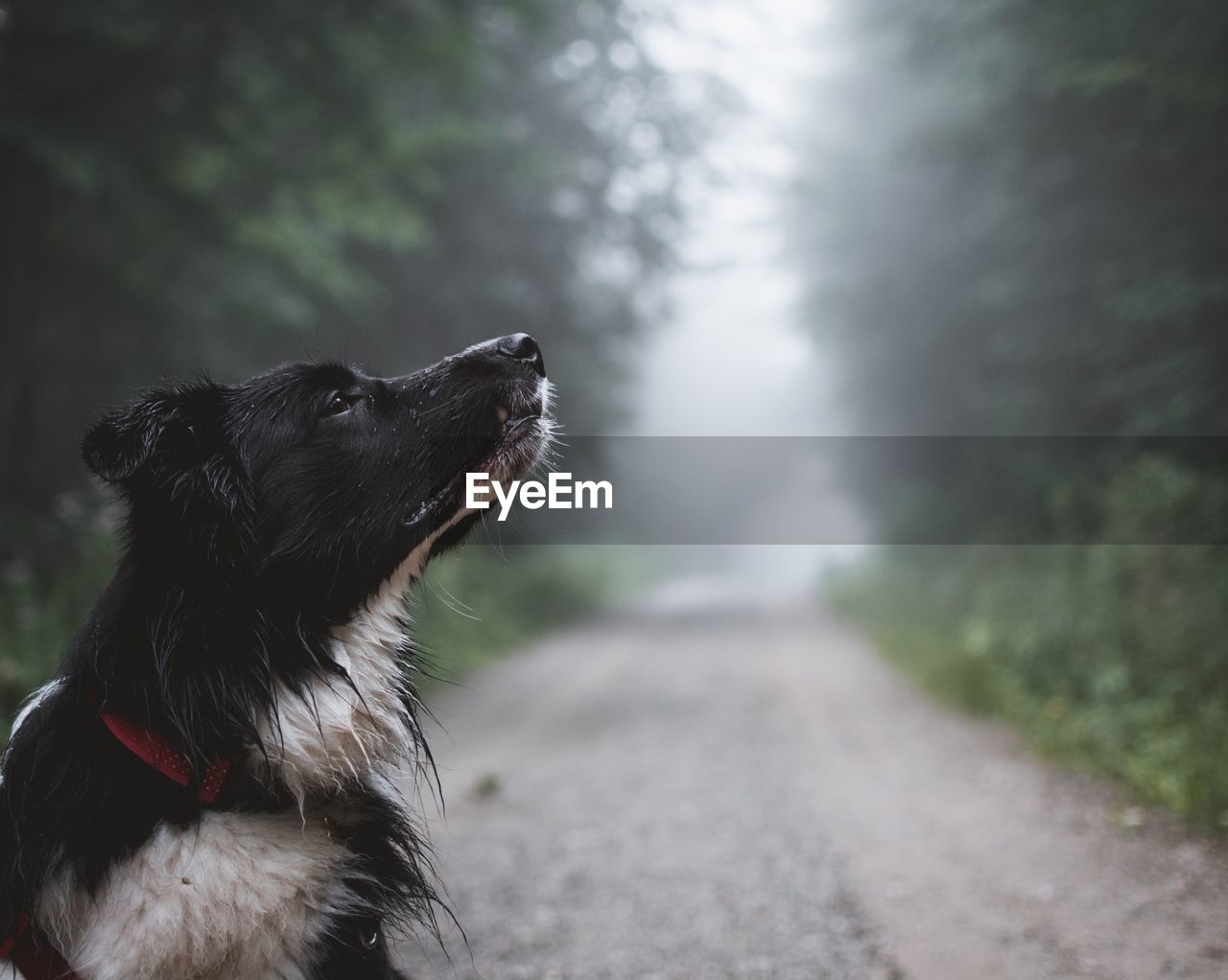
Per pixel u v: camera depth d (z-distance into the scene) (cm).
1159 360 978
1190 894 390
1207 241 903
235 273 941
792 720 848
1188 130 858
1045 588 1070
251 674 198
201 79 809
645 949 368
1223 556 841
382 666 222
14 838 187
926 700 909
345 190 988
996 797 566
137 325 923
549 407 258
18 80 732
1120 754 598
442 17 924
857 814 548
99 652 194
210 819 190
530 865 477
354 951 201
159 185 830
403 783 237
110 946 180
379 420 227
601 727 840
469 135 1159
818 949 361
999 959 343
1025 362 1255
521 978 345
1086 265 1112
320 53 873
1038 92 981
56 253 843
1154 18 782
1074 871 429
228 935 185
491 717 890
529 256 1767
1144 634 782
